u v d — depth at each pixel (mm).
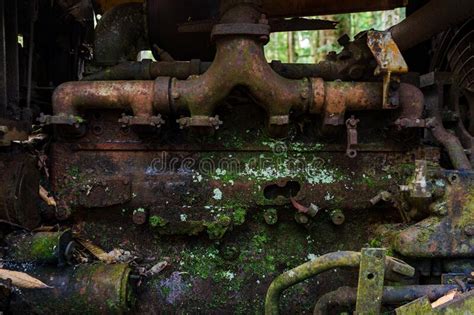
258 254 1244
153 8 1491
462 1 1442
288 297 1208
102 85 1188
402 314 887
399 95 1188
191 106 1152
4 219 1153
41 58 1627
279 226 1253
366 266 880
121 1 1807
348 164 1249
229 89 1136
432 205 1033
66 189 1237
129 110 1214
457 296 880
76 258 1182
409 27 1707
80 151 1255
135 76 1312
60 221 1256
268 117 1200
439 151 1241
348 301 1015
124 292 1066
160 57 1573
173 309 1206
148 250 1251
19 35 1480
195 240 1246
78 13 1576
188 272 1229
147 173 1241
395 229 1146
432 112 1339
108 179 1223
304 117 1239
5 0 1263
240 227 1245
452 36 1662
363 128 1257
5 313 1061
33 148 1307
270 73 1140
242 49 1108
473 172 1036
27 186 1196
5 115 1212
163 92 1158
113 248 1251
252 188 1224
